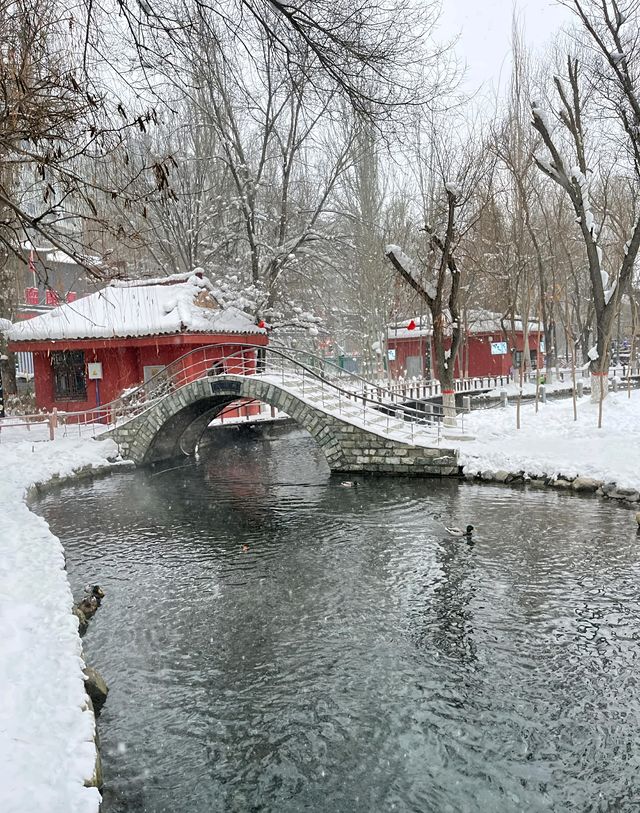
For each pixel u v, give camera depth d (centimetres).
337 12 673
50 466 2047
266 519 1572
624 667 834
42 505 1775
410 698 790
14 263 2766
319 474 2086
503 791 637
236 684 832
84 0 693
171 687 829
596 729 720
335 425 2039
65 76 721
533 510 1518
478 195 2692
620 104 2164
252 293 3052
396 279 3638
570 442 1970
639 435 1930
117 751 704
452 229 2181
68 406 2908
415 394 3328
